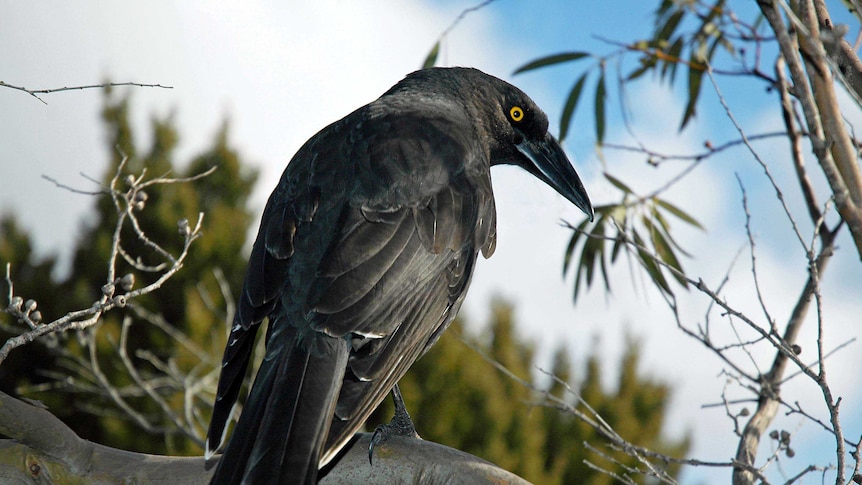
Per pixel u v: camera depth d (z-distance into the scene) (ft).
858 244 21.13
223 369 22.98
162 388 61.87
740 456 27.43
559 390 63.16
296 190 26.02
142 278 73.56
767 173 22.50
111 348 67.41
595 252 36.86
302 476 20.18
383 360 22.90
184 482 21.45
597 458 61.93
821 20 22.90
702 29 38.01
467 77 31.96
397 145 26.71
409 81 31.60
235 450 20.76
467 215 26.84
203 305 71.20
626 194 35.04
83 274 77.15
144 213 74.95
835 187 20.47
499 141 32.40
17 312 20.81
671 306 26.78
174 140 78.48
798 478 23.59
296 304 23.43
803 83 19.39
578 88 39.01
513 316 63.93
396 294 24.06
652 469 26.25
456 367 61.46
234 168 78.64
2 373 69.46
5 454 21.33
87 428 68.08
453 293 26.09
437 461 21.99
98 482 21.59
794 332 29.96
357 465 22.29
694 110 39.58
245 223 76.59
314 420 21.21
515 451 61.21
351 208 25.12
